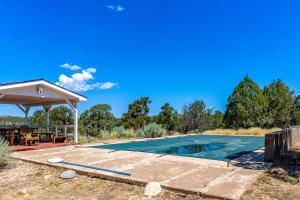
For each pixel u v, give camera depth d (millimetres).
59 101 14984
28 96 12117
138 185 5762
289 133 11648
